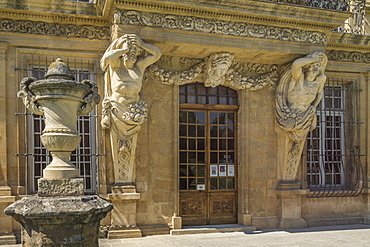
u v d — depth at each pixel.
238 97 8.22
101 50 7.20
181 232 7.33
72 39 7.03
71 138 4.10
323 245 6.59
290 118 7.82
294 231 7.74
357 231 7.80
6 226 6.55
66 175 4.05
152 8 6.54
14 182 6.73
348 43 8.61
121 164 6.93
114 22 6.48
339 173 9.02
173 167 7.50
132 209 7.00
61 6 6.76
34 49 6.87
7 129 6.71
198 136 7.99
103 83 7.16
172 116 7.57
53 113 4.11
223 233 7.47
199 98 8.02
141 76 6.68
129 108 6.65
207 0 6.62
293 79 7.82
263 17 7.14
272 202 8.15
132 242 6.58
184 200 7.82
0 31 6.65
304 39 7.56
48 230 3.74
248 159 8.02
